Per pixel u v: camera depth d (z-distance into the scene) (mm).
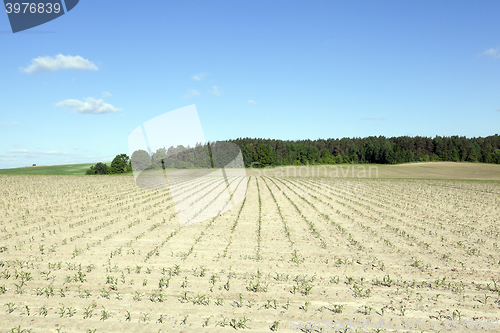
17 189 25500
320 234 10477
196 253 8266
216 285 6234
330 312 5211
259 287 6102
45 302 5449
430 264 7555
